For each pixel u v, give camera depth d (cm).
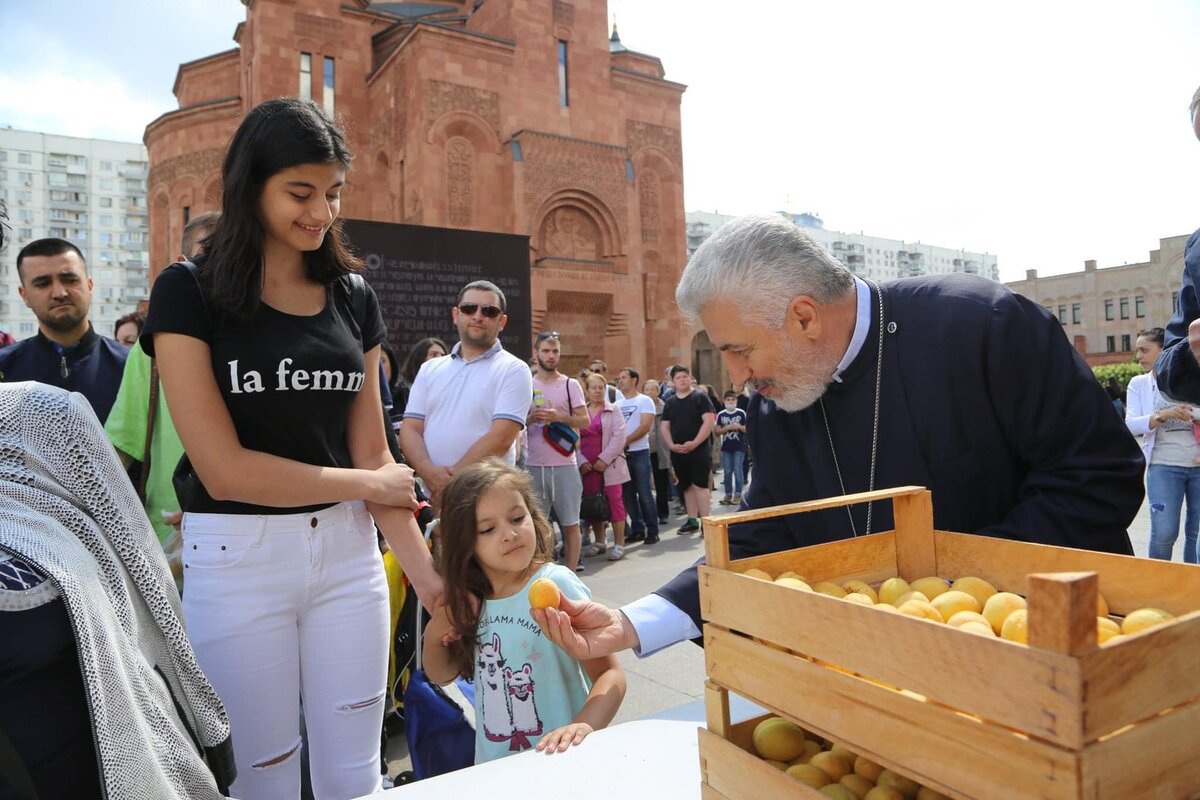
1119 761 63
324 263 187
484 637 203
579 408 623
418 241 882
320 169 167
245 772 179
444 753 225
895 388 159
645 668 410
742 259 145
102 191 11144
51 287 317
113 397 333
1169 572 97
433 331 888
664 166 2398
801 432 177
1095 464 144
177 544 266
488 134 2044
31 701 105
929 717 74
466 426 388
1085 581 61
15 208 10544
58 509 113
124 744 109
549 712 198
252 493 169
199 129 2350
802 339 151
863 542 128
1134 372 2545
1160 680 66
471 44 2028
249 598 175
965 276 167
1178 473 493
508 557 197
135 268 11350
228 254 167
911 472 159
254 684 176
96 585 110
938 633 72
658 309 2372
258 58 2130
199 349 169
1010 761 66
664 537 834
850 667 82
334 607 189
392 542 207
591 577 629
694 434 829
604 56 2253
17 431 114
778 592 92
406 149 2052
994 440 155
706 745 106
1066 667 61
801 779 98
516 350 942
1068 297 5922
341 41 2248
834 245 11925
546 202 2091
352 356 193
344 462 202
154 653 130
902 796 93
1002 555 118
